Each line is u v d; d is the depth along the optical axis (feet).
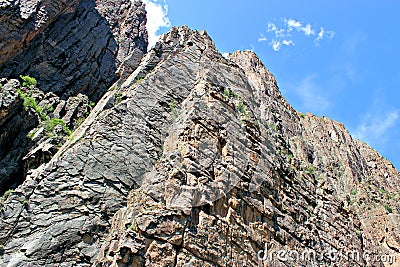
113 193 52.49
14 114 66.49
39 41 96.43
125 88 68.18
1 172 58.65
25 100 69.87
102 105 66.80
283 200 68.08
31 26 91.56
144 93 64.54
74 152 53.57
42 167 54.70
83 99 85.56
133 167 55.83
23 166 59.98
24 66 90.58
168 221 47.29
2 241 44.80
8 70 86.89
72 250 46.21
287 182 73.56
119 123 58.95
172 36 88.17
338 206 85.61
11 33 87.81
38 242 45.24
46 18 95.96
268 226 59.88
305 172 85.61
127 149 56.90
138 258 43.27
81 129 60.70
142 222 45.80
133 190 53.93
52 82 93.04
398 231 97.50
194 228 48.88
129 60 99.09
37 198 48.55
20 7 90.99
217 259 48.65
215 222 51.42
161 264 43.98
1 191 56.95
